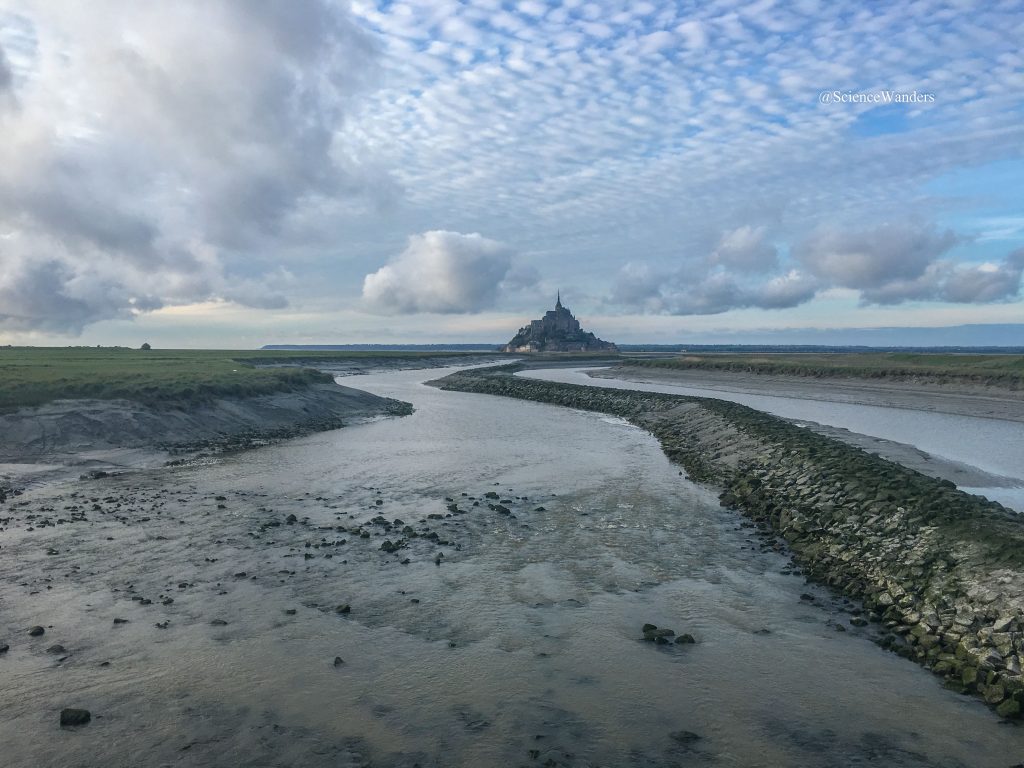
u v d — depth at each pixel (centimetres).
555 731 991
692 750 947
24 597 1461
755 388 7925
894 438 3700
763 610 1455
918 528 1688
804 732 992
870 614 1413
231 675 1144
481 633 1328
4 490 2505
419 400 7419
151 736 963
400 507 2347
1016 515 1723
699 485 2780
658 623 1384
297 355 15962
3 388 3644
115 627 1320
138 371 5116
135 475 2908
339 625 1354
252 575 1628
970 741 969
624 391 6775
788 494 2361
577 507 2370
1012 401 5419
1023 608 1197
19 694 1066
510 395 8188
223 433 4078
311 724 1002
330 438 4219
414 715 1032
